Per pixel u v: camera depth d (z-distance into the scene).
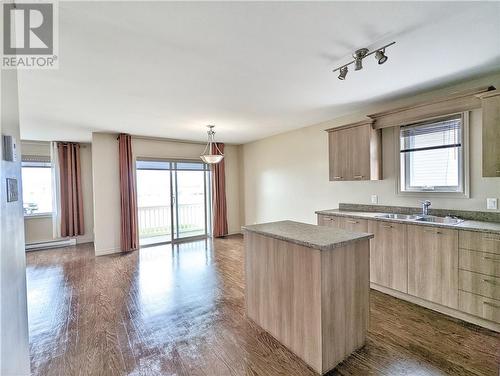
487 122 2.42
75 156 6.18
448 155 3.01
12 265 1.23
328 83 2.77
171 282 3.68
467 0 1.52
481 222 2.66
